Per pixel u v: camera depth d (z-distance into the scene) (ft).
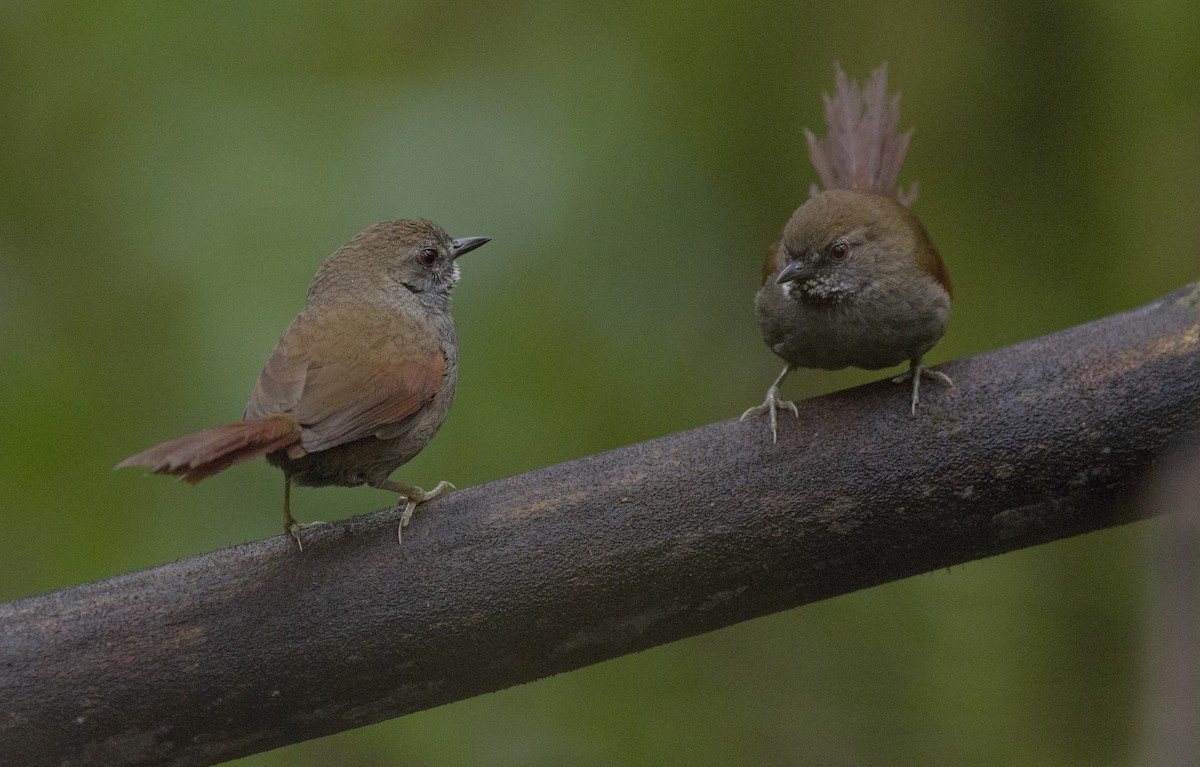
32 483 37.81
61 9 41.75
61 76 41.52
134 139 40.78
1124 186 43.42
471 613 24.29
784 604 25.34
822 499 24.77
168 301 38.81
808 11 44.21
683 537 24.63
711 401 41.55
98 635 23.66
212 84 41.32
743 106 44.14
